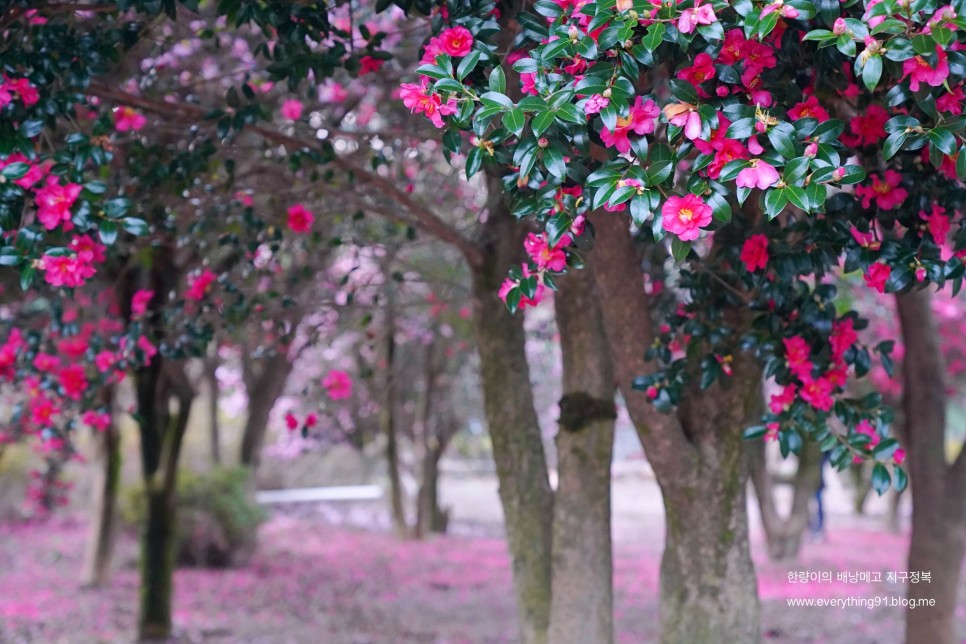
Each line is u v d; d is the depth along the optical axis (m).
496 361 4.12
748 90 2.03
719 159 1.85
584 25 1.94
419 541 14.11
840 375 2.73
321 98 5.55
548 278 2.25
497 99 1.88
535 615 3.99
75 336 4.63
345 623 8.25
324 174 4.38
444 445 14.99
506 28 2.86
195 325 3.98
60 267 2.49
